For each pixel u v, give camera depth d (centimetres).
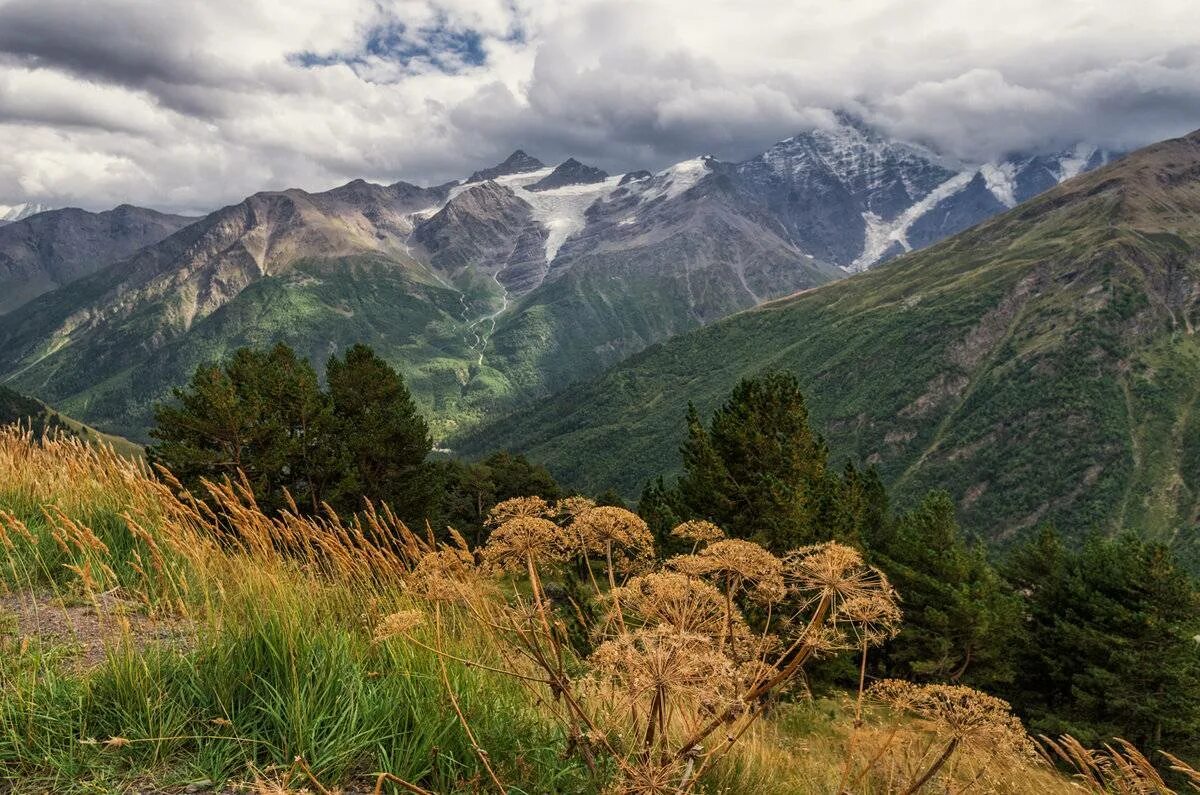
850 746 379
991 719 324
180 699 403
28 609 574
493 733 409
